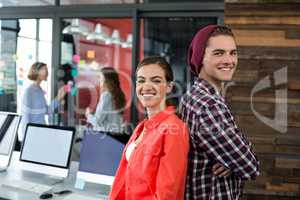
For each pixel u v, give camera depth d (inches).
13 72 169.3
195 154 51.1
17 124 95.5
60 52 164.1
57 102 165.9
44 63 161.5
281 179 103.6
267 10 103.3
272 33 103.3
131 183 55.5
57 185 85.7
